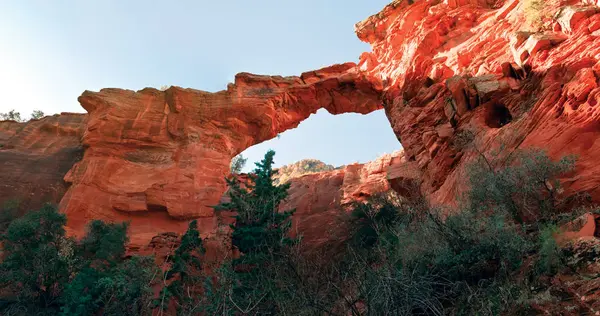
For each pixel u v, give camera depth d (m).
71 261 15.71
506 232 8.56
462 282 8.44
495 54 18.17
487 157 13.10
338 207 28.48
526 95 14.34
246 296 10.38
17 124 28.56
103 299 13.59
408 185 18.98
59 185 23.86
